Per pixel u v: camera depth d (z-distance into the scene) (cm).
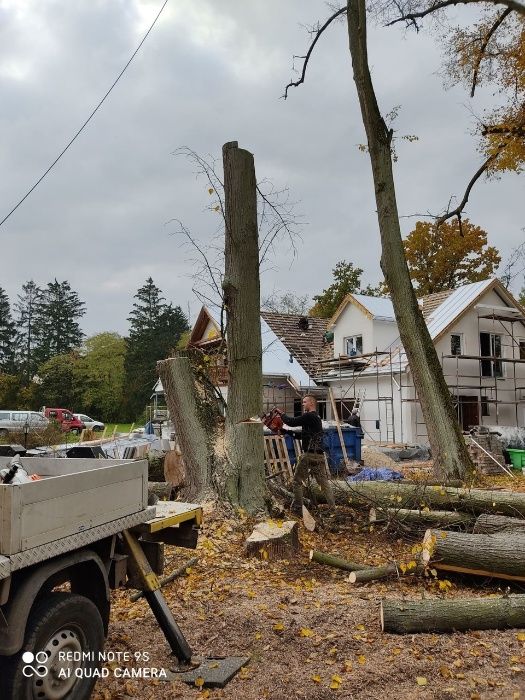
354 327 2697
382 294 4634
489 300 2667
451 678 403
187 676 406
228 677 402
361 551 762
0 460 516
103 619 380
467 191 1655
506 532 695
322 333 3092
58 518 326
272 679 405
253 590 590
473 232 4062
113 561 400
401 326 1327
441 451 1271
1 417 3309
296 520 870
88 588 380
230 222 930
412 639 461
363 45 1318
